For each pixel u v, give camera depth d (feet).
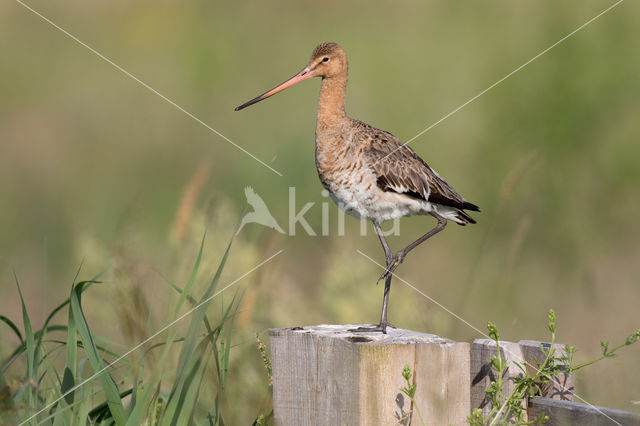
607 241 47.03
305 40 72.49
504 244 46.73
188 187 31.12
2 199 55.11
